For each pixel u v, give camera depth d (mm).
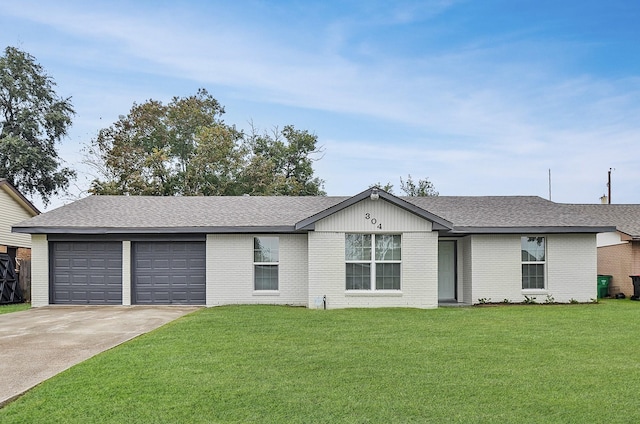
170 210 19766
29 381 7688
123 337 11297
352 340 10742
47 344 10500
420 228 17016
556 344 10328
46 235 18125
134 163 38000
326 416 6199
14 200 25109
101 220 18328
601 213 24422
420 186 45719
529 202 21672
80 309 16906
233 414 6262
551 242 18672
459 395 6961
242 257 18000
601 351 9656
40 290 18047
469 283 18453
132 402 6652
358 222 16938
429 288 16938
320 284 16750
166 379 7621
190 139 42406
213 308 16516
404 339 10867
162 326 12641
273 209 20000
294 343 10383
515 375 7926
